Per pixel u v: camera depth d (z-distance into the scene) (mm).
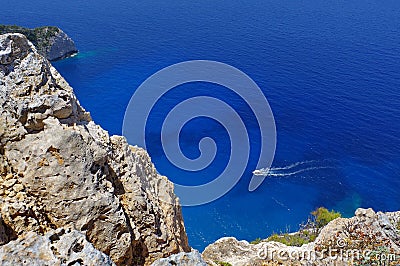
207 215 62562
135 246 15180
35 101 14281
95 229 13758
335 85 123500
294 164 80625
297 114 104625
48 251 10266
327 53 154625
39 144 13625
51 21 197500
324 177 77062
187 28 189000
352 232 25875
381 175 79562
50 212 13406
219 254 30094
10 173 13508
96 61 138250
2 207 12633
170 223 18766
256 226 62156
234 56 150125
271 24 199625
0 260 9820
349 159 84250
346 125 99500
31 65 15195
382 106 110188
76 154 13844
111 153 16547
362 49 159625
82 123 16859
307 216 65625
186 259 11844
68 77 123312
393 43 167375
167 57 145625
